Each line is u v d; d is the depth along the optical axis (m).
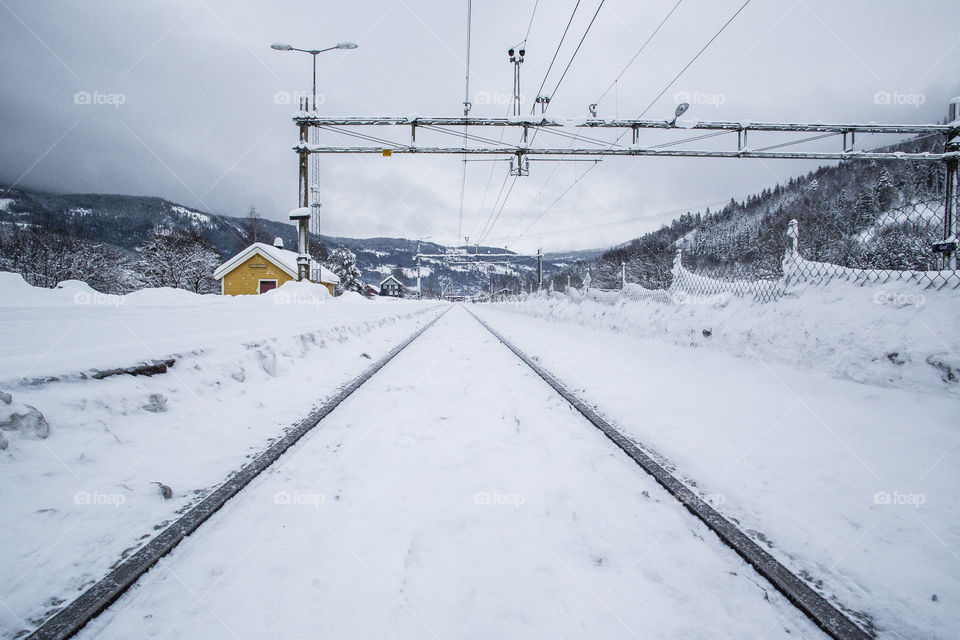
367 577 1.63
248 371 4.63
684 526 2.01
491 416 3.73
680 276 8.64
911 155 10.38
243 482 2.33
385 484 2.43
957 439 2.74
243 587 1.57
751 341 5.27
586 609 1.48
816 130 11.56
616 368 5.92
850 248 5.49
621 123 11.56
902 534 1.93
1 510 1.89
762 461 2.74
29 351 3.56
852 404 3.56
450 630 1.38
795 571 1.70
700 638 1.37
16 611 1.41
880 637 1.39
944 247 6.30
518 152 12.12
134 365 3.43
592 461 2.78
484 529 1.97
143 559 1.65
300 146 12.40
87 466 2.40
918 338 3.58
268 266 26.62
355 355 7.23
